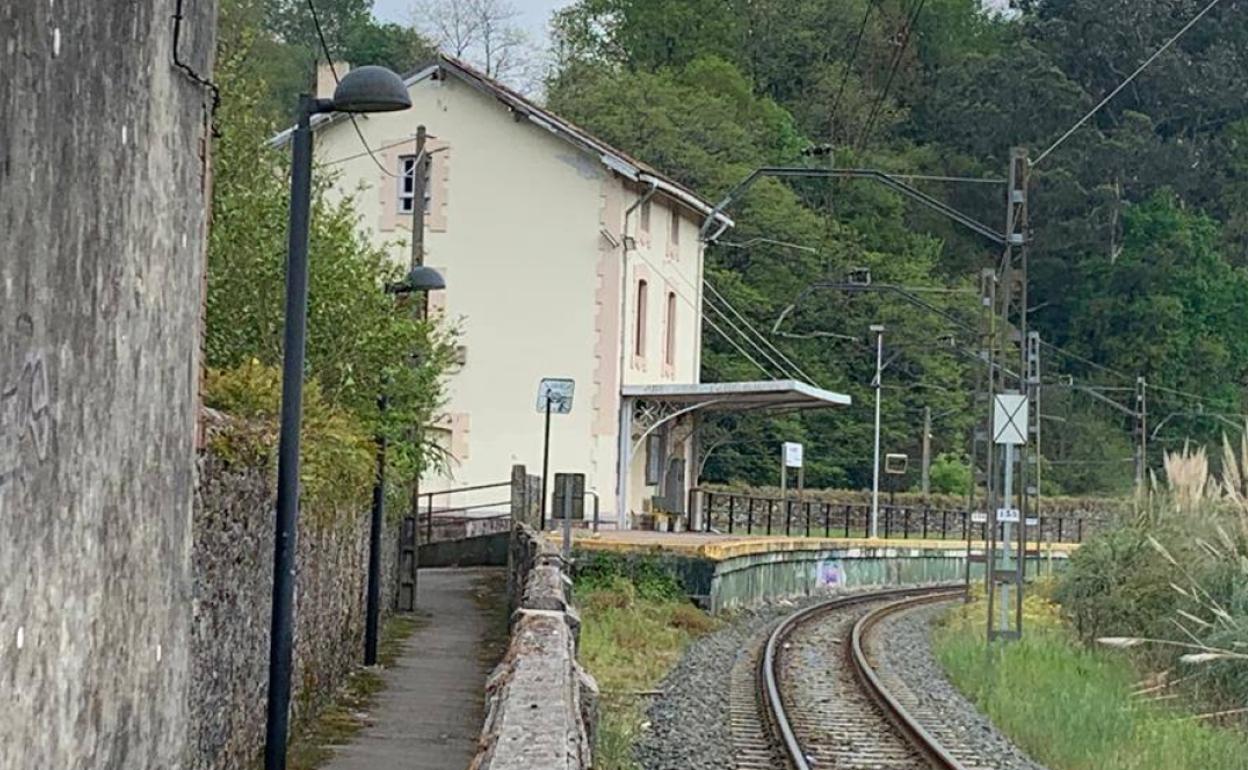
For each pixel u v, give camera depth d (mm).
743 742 16219
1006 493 25703
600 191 38969
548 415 24203
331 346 15477
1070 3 84375
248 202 15219
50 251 4012
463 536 33938
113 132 4484
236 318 15070
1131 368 75500
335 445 13172
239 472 9328
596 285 38750
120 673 4820
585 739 7004
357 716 13094
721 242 49906
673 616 27406
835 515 54406
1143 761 15211
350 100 9312
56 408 4117
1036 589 35531
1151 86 82625
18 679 3926
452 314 39250
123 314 4660
